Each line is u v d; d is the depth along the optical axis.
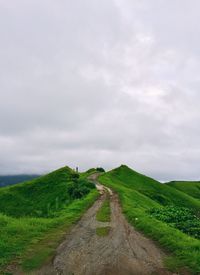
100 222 37.22
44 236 28.69
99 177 112.69
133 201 64.62
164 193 113.88
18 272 18.88
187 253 22.89
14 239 26.66
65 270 19.34
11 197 87.19
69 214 44.25
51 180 94.44
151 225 34.00
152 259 21.83
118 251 23.66
